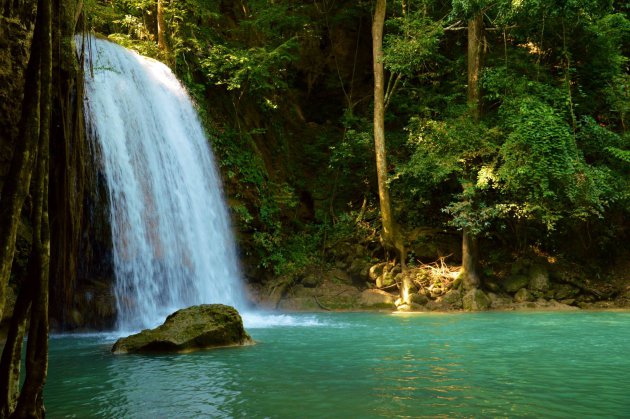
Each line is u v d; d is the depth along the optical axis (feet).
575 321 37.96
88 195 36.45
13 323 9.81
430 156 53.06
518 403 13.55
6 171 30.66
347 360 20.53
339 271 58.34
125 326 37.99
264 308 52.08
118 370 18.58
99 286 37.14
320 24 78.84
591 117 55.06
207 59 56.85
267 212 58.03
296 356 21.50
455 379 16.67
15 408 9.63
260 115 66.54
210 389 15.37
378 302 51.83
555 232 58.34
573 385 15.79
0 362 9.75
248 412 12.73
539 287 53.21
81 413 12.80
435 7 65.10
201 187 50.44
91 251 37.04
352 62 79.82
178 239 45.19
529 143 48.62
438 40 57.00
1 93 29.81
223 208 53.36
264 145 65.72
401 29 57.06
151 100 45.70
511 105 51.88
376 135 57.21
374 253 59.77
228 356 21.62
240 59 55.93
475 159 55.26
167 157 45.96
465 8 51.78
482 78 54.39
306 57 78.64
